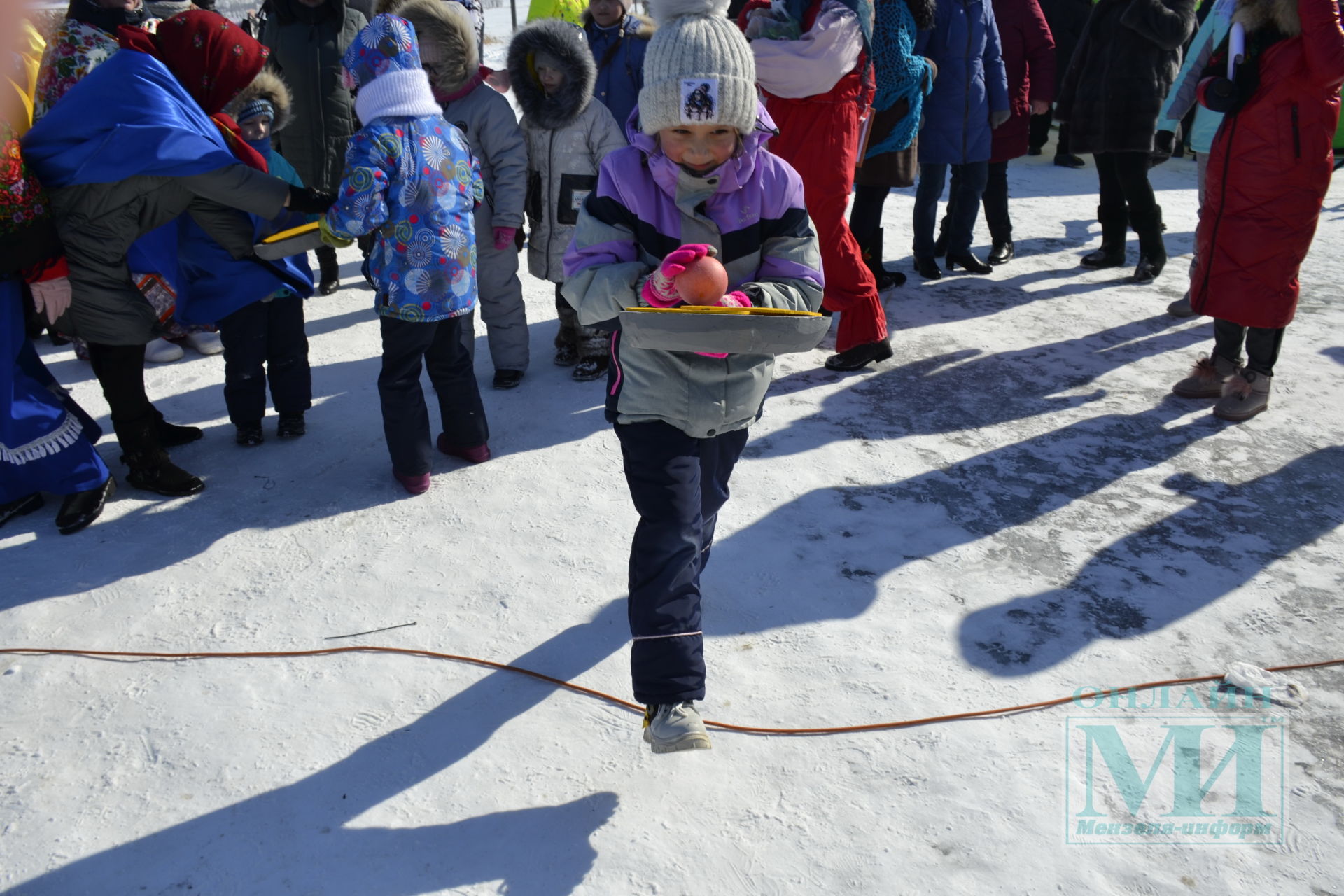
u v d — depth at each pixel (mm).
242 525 3375
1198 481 3604
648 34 4727
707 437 2252
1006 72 5887
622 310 1966
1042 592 2953
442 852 2084
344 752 2361
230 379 3873
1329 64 3482
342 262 6637
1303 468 3682
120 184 3105
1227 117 3801
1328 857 2045
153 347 4867
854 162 4332
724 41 2021
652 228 2158
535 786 2256
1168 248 6551
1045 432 4004
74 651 2721
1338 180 8219
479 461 3807
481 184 3525
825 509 3420
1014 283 5949
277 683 2596
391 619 2855
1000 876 2008
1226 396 4098
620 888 1995
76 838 2129
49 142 3100
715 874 2023
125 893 2002
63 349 5062
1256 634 2754
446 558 3160
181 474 3602
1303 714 2449
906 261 6457
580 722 2457
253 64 3504
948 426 4062
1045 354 4824
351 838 2121
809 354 4859
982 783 2242
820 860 2053
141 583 3037
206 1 5348
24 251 3031
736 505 3443
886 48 4934
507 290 4367
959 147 5629
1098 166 5980
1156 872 2014
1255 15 3666
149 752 2365
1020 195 8148
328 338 5195
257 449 3963
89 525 3371
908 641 2730
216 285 3652
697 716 2115
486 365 4824
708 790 2238
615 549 3201
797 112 4227
